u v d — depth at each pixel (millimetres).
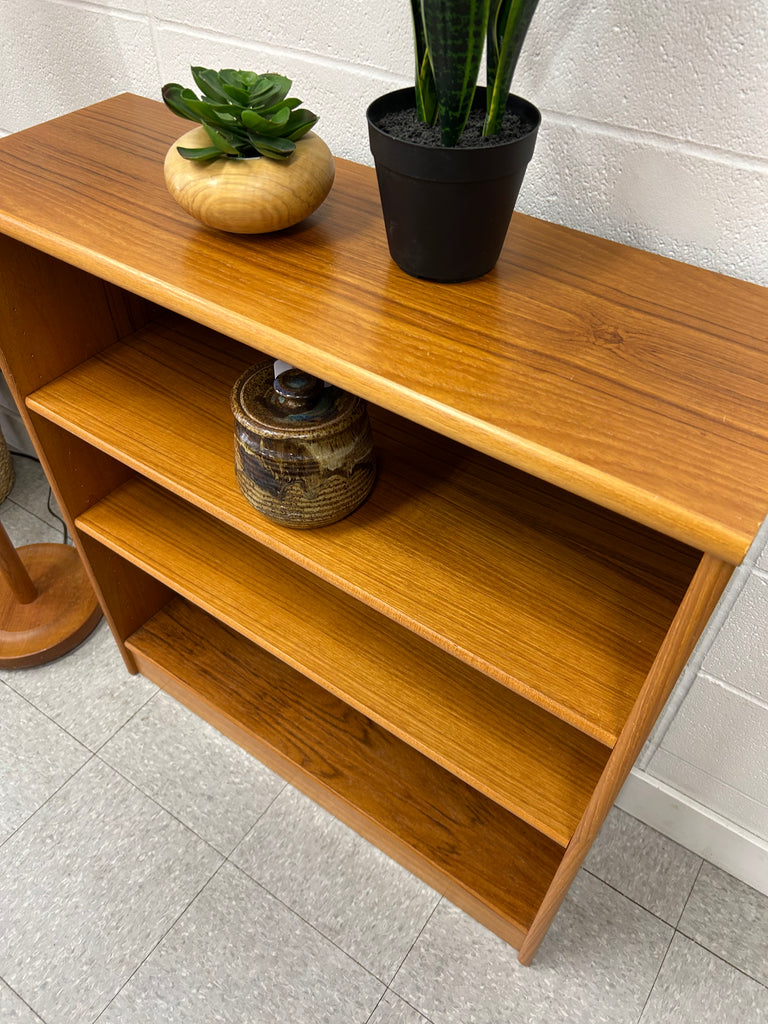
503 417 488
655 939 1020
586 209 676
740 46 539
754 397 506
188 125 815
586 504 754
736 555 422
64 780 1150
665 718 984
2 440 1489
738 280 627
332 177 647
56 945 1001
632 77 590
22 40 960
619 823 1136
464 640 651
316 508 715
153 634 1210
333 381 537
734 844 1046
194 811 1125
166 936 1012
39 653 1255
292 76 776
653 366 529
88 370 895
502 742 819
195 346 933
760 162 578
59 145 770
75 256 631
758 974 993
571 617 665
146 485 1043
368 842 1100
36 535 1480
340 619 913
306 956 1000
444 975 988
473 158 497
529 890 974
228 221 616
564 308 581
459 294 591
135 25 845
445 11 445
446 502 757
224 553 971
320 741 1098
